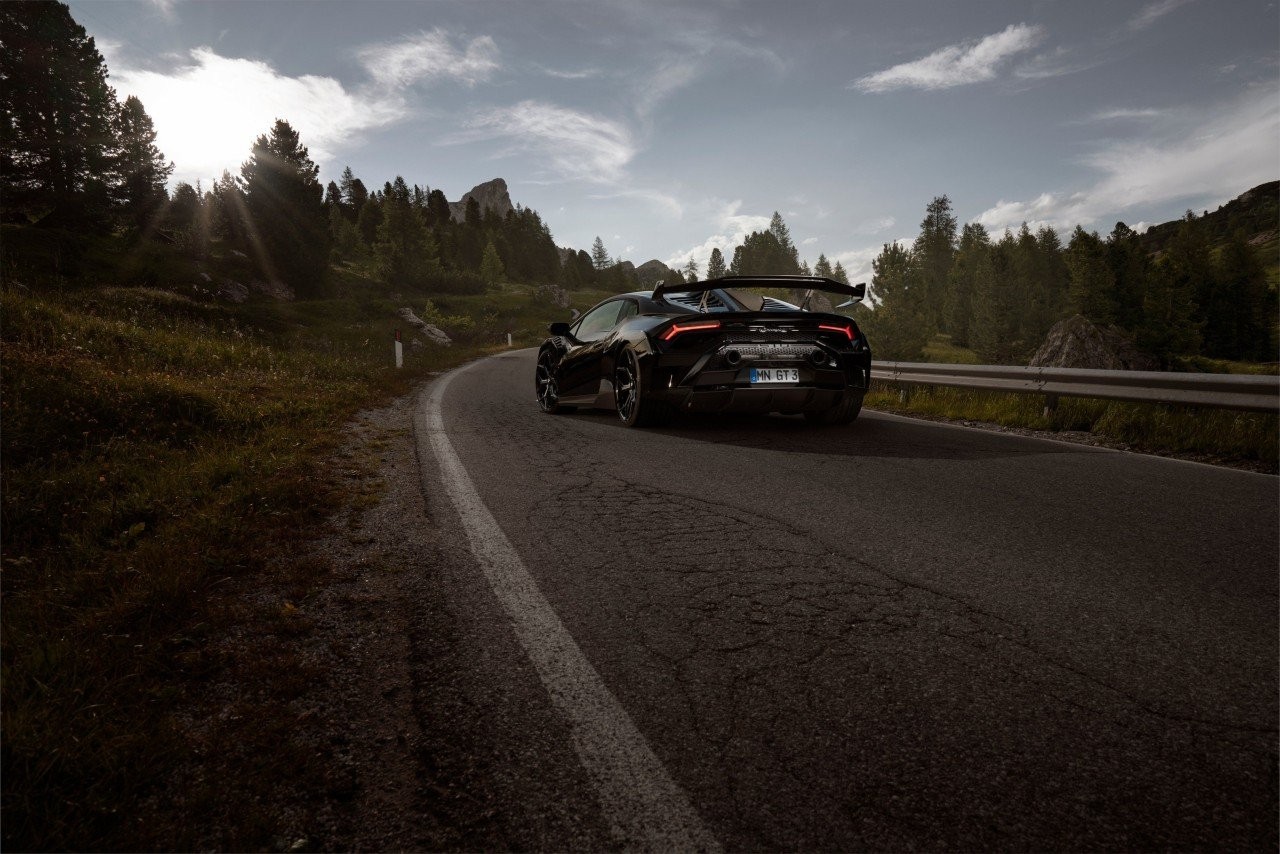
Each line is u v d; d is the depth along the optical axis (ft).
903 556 8.18
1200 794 3.95
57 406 14.44
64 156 133.90
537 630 6.24
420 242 289.33
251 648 5.98
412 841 3.67
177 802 3.99
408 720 4.85
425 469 13.65
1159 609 6.61
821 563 7.94
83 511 9.91
